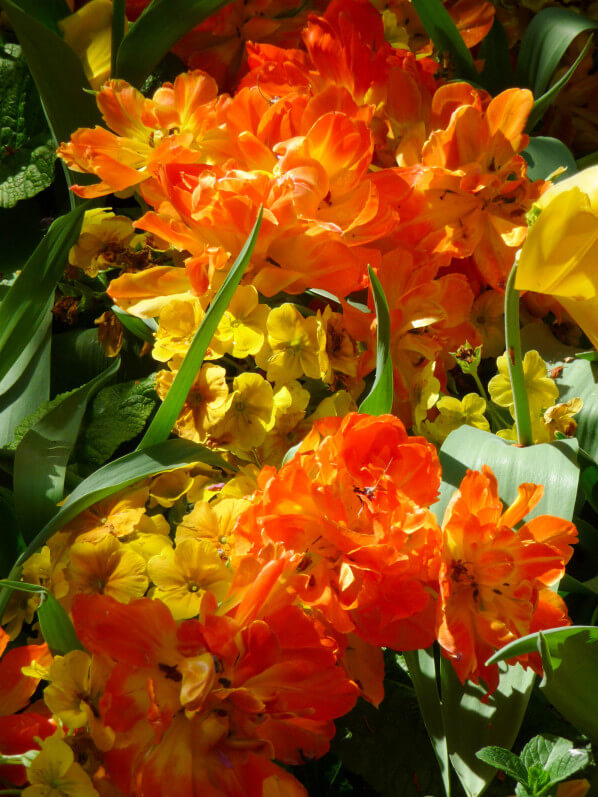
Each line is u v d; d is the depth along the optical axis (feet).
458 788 2.63
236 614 2.41
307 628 2.43
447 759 2.49
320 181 2.74
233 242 2.77
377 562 2.40
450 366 3.06
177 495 2.78
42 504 2.72
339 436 2.47
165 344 2.77
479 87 3.47
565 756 2.48
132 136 3.02
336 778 2.74
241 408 2.76
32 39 3.10
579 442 2.93
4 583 2.40
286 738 2.45
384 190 2.93
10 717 2.47
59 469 2.76
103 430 2.90
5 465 2.91
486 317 3.12
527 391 2.84
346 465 2.47
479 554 2.44
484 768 2.48
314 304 3.01
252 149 2.86
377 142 3.19
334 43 3.11
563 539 2.45
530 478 2.64
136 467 2.62
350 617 2.46
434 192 3.01
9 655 2.56
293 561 2.40
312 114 2.93
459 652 2.37
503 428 3.04
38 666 2.49
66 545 2.67
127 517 2.65
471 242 3.00
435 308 2.88
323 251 2.79
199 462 2.68
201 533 2.60
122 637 2.38
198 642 2.38
